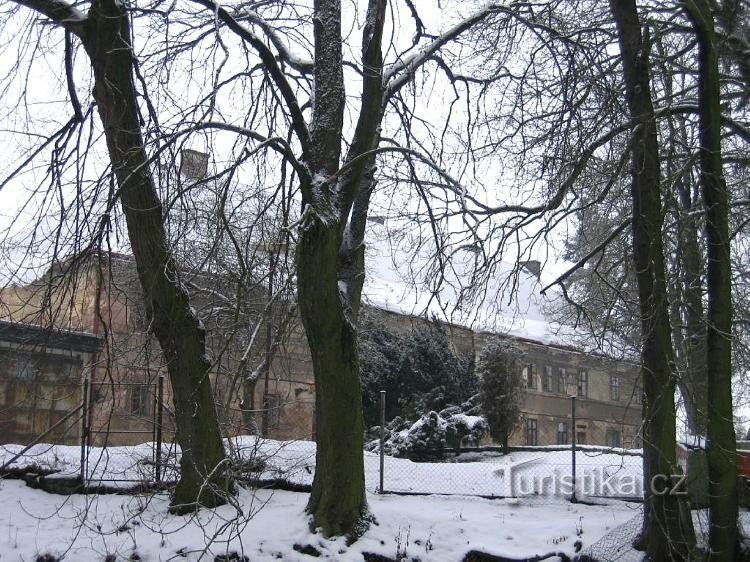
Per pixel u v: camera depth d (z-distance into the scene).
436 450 25.25
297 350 27.61
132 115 12.61
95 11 12.26
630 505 15.23
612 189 16.98
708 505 11.81
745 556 11.19
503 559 11.92
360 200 13.59
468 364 29.75
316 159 12.68
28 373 16.91
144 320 15.51
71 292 13.84
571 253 20.09
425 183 14.05
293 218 15.05
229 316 16.95
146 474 14.51
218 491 11.30
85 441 14.76
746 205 15.85
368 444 25.84
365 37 12.93
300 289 12.24
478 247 15.03
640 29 12.69
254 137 11.83
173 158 12.05
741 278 17.41
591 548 12.01
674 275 13.03
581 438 44.44
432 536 12.47
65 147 12.64
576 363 44.94
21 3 12.34
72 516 12.91
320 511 12.12
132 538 11.70
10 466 14.94
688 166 12.91
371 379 28.72
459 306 15.84
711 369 11.66
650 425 11.62
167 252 12.40
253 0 14.70
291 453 17.17
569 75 14.44
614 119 13.73
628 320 17.50
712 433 11.46
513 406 27.94
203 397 13.23
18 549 11.77
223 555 11.31
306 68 14.90
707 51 11.99
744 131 14.18
